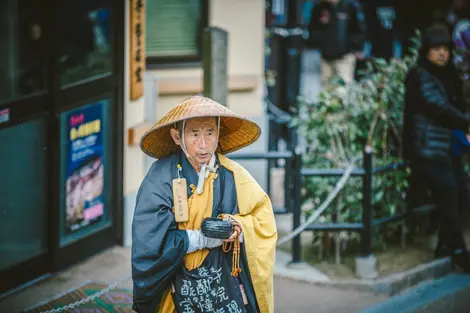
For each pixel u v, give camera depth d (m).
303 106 8.77
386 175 8.57
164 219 4.78
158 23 10.22
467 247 9.09
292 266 8.26
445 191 8.34
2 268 7.15
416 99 8.21
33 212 7.43
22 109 7.12
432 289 8.20
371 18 14.84
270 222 5.03
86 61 7.78
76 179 7.83
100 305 7.04
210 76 8.38
